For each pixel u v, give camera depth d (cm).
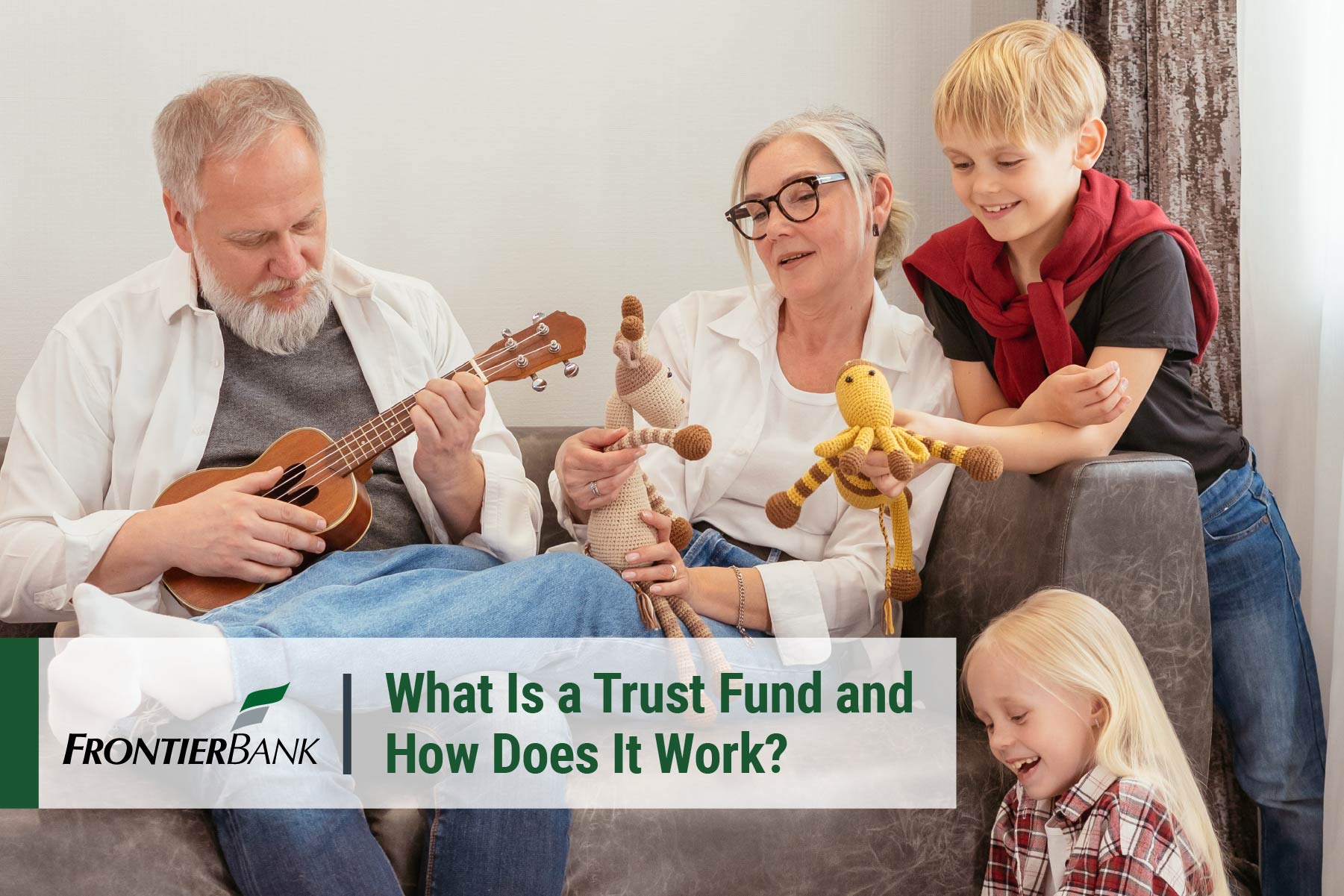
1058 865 125
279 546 143
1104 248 149
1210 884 125
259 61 203
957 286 159
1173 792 123
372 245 208
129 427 160
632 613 137
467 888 118
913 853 132
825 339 167
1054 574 135
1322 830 163
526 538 163
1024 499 143
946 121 147
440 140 208
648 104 212
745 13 213
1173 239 149
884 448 129
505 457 169
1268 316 167
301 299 158
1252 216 167
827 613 149
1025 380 155
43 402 160
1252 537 158
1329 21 160
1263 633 160
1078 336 153
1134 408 143
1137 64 189
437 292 185
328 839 112
